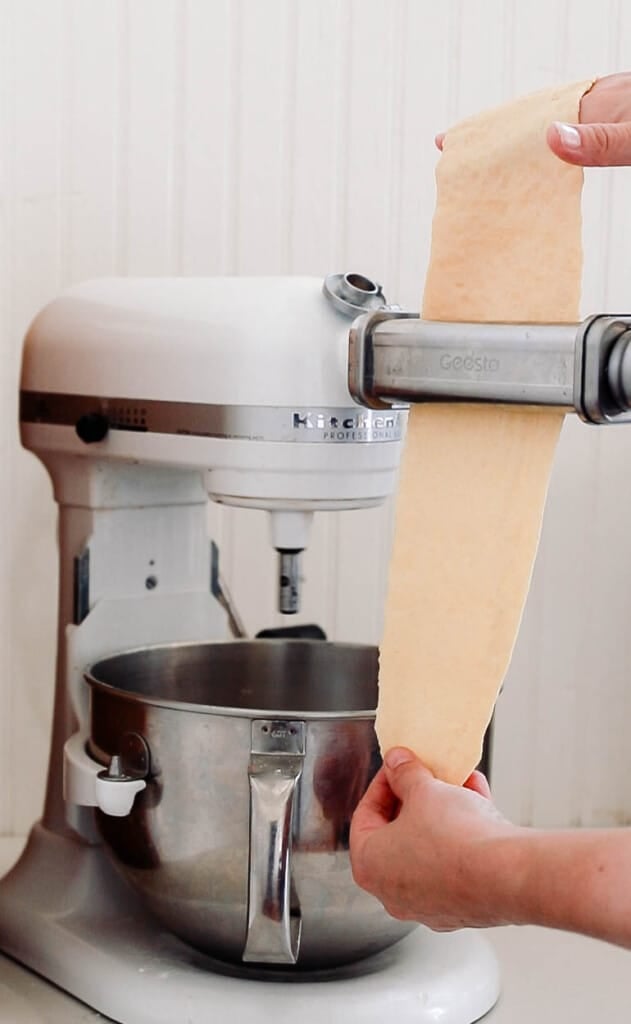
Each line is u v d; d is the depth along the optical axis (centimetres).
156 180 140
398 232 145
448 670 69
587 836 62
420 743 70
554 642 152
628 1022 99
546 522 150
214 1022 94
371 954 98
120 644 113
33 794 144
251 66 140
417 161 145
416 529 70
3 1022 98
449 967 100
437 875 66
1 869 130
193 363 98
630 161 60
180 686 113
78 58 137
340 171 143
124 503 112
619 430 150
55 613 142
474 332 66
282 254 143
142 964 100
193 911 95
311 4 141
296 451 94
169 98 139
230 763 92
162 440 101
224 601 121
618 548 152
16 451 140
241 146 141
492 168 67
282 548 100
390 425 97
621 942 59
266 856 88
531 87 146
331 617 148
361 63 142
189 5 138
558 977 107
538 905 62
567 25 146
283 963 94
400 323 70
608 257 149
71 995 103
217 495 98
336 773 91
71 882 110
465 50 144
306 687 116
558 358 63
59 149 137
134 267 140
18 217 137
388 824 70
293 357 94
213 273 142
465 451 68
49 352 112
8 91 135
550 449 65
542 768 153
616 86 64
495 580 67
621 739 155
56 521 141
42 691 143
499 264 67
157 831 95
